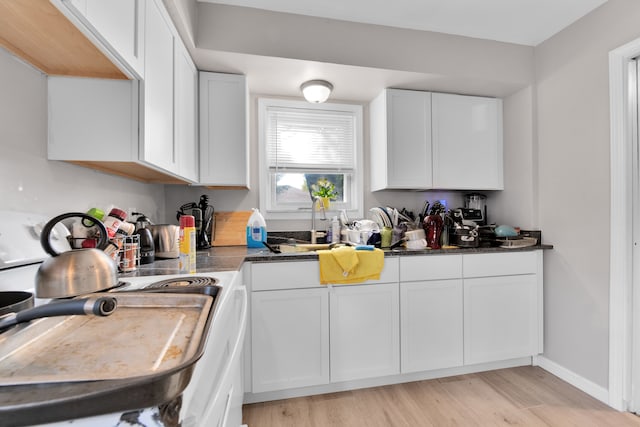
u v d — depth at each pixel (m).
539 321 1.97
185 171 1.57
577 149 1.80
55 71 0.99
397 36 1.87
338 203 2.46
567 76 1.86
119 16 0.90
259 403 1.63
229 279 1.01
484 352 1.89
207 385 0.53
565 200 1.87
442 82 2.04
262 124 2.29
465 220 2.34
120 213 1.14
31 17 0.72
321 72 1.88
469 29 1.90
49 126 0.99
